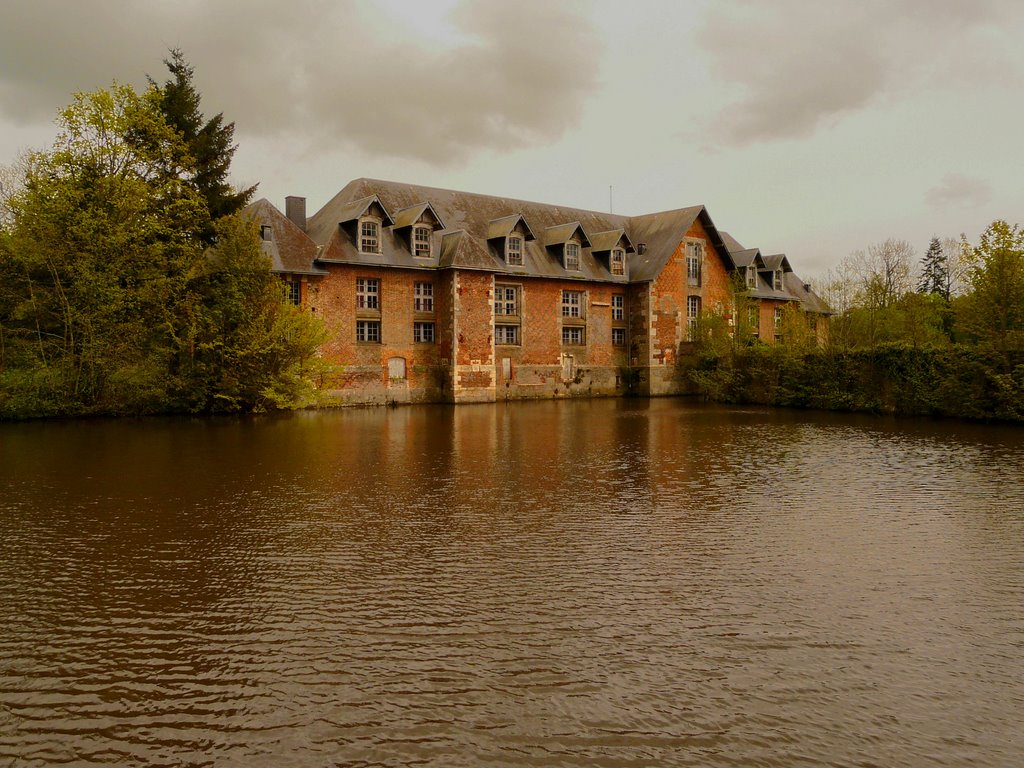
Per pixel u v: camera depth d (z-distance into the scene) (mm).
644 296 49750
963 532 10766
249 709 5691
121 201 30703
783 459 18266
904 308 44938
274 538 10492
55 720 5551
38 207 29859
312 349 33594
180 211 32719
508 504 12758
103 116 31000
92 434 24031
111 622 7414
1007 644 6820
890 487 14328
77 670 6367
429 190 47000
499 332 45469
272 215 38750
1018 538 10438
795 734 5324
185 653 6684
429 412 34969
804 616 7480
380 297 40969
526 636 6996
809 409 36781
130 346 30719
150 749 5156
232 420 29703
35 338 30203
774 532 10773
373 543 10211
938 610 7660
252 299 32438
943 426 27078
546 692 5926
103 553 9758
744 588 8312
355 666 6391
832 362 36156
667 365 50312
